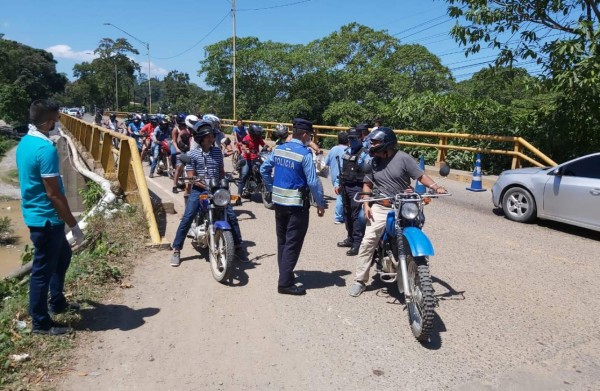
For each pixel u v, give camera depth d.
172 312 4.73
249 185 9.84
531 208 8.25
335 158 8.08
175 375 3.64
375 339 4.22
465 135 13.05
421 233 4.18
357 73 32.66
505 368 3.78
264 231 7.88
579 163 7.64
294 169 5.01
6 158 37.97
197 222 6.35
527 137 13.44
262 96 38.97
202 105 44.72
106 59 90.00
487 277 5.74
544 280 5.65
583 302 5.03
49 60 88.00
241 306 4.89
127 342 4.12
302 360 3.88
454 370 3.74
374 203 4.96
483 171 13.98
